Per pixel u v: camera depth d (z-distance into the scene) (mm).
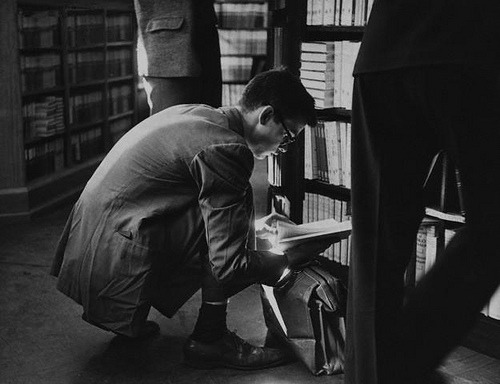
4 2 4324
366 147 1502
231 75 7289
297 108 2281
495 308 2504
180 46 3346
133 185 2354
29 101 4836
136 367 2492
